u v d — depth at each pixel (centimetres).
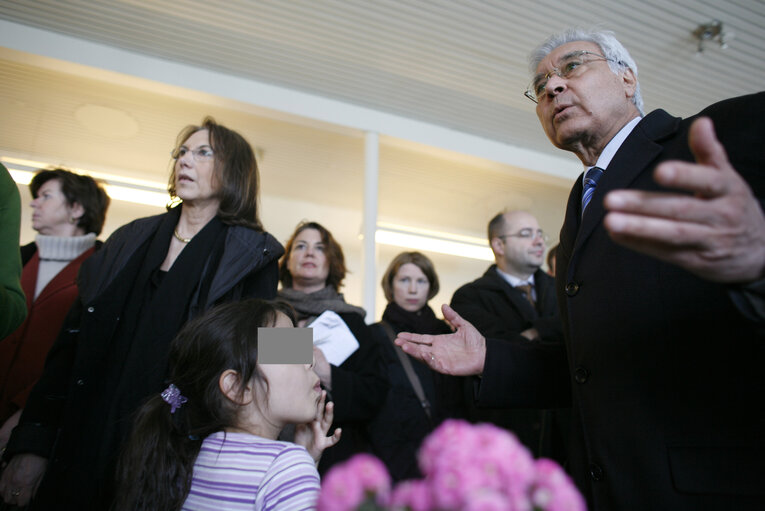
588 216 110
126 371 140
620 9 372
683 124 106
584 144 136
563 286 125
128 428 133
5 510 146
